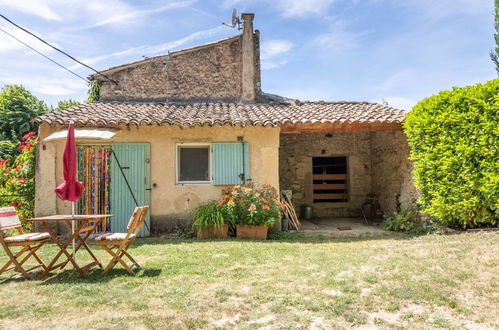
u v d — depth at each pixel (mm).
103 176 8289
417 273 4223
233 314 3188
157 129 8430
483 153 6102
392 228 8688
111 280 4320
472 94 6391
